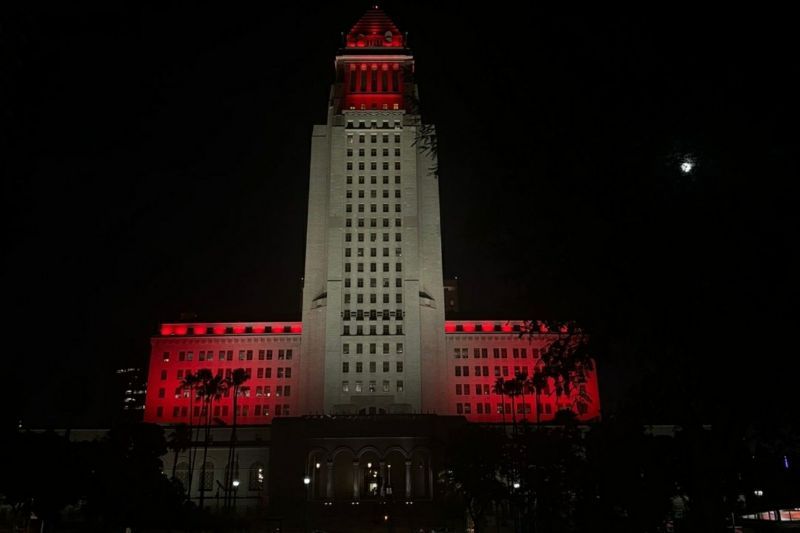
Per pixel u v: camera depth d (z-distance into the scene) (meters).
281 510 99.44
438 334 138.50
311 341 137.50
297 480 109.12
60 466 56.88
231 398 140.88
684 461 39.72
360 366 131.50
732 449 18.73
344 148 143.75
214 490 114.94
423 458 111.00
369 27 158.00
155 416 139.88
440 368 136.75
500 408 138.75
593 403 133.25
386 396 129.50
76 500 60.56
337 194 141.25
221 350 144.50
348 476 116.31
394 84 150.00
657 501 42.81
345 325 133.88
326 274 139.50
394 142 144.25
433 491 106.81
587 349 18.91
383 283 136.50
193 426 121.31
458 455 78.88
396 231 139.50
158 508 74.50
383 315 134.50
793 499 44.69
